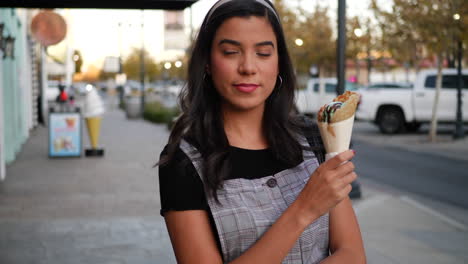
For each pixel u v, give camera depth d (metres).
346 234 1.57
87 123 13.19
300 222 1.28
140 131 21.23
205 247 1.40
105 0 7.23
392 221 6.52
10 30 12.91
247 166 1.50
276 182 1.50
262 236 1.35
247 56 1.45
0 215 6.83
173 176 1.43
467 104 16.91
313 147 1.59
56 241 5.71
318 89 24.08
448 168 11.15
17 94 14.77
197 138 1.47
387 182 9.50
